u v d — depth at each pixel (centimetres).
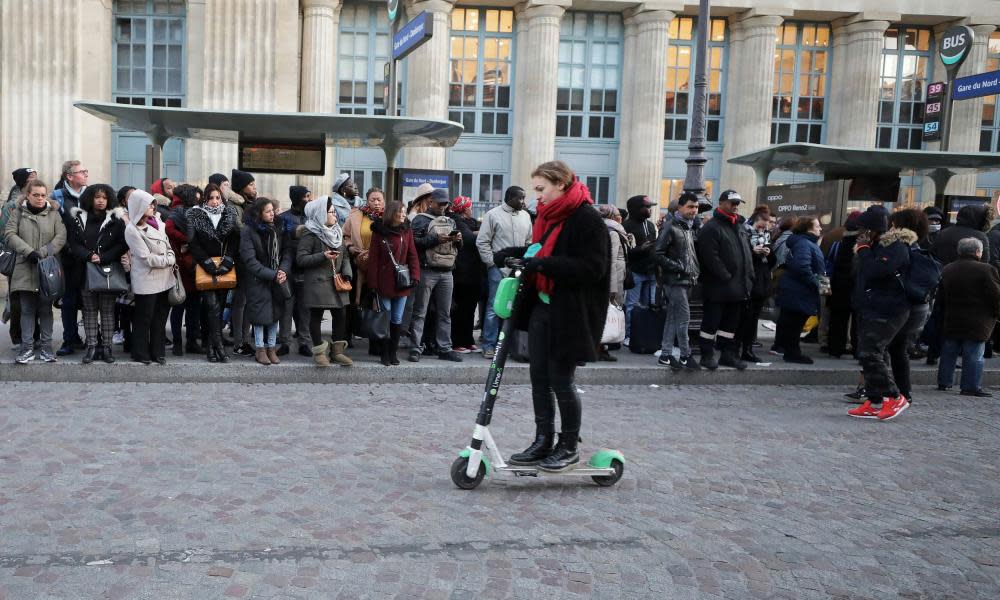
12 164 1572
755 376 859
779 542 408
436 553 374
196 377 735
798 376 873
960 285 830
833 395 819
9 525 387
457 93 2038
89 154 1627
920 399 811
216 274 722
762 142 2066
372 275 754
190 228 725
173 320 784
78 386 691
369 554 370
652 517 436
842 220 1054
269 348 768
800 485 507
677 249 817
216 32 1608
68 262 746
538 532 407
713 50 2123
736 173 2100
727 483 504
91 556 355
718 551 393
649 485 493
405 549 377
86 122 1617
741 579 361
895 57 2166
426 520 416
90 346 720
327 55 1884
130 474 469
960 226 898
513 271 475
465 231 861
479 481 470
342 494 451
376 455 529
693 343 923
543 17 1967
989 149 2200
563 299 453
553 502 454
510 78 2050
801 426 670
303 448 537
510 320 462
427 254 803
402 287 752
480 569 358
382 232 751
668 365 845
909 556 397
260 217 738
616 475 489
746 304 886
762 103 2058
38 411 602
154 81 1705
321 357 752
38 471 467
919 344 1021
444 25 1948
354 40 1973
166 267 710
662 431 631
